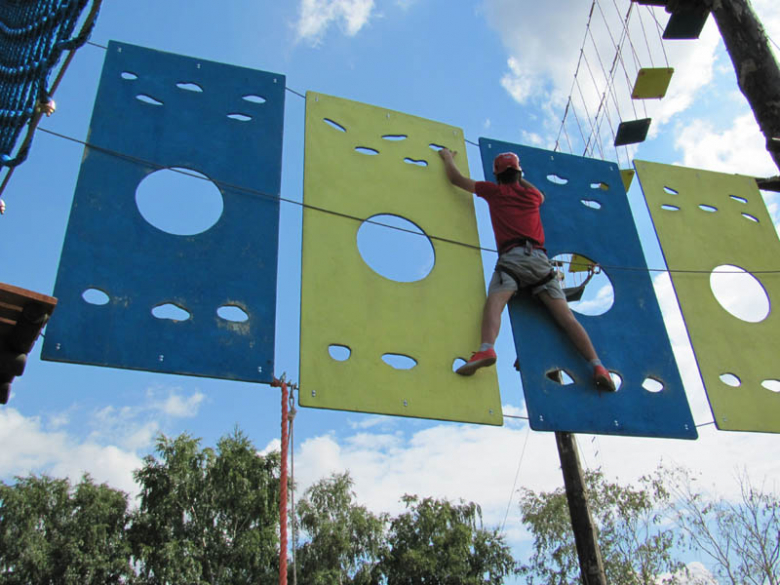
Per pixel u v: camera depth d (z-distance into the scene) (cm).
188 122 477
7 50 409
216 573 1897
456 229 525
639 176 636
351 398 425
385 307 468
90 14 317
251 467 2039
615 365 510
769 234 648
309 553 1947
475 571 2073
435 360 461
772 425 532
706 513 1347
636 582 1510
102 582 1839
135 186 437
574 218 575
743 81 501
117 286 401
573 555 1656
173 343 398
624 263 566
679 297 576
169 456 2023
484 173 569
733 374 549
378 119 556
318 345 434
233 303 424
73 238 403
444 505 2175
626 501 1611
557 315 498
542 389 477
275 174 482
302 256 464
